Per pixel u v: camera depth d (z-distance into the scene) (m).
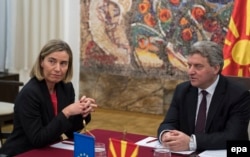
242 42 3.93
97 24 5.51
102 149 1.53
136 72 5.39
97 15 5.49
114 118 5.23
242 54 3.93
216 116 1.99
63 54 1.97
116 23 5.41
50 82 2.03
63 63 1.99
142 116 5.35
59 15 5.50
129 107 5.50
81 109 1.90
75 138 1.42
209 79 1.98
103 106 5.66
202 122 2.02
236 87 2.04
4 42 5.40
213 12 4.86
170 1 5.07
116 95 5.55
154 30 5.21
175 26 5.09
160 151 1.61
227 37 4.01
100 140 1.93
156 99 5.32
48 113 1.98
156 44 5.22
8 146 1.95
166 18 5.12
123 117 5.29
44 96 1.98
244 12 3.93
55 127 1.84
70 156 1.67
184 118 2.09
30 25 5.50
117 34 5.43
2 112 3.55
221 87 2.03
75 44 5.65
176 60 5.12
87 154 1.38
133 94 5.45
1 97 4.71
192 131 2.04
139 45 5.32
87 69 5.67
